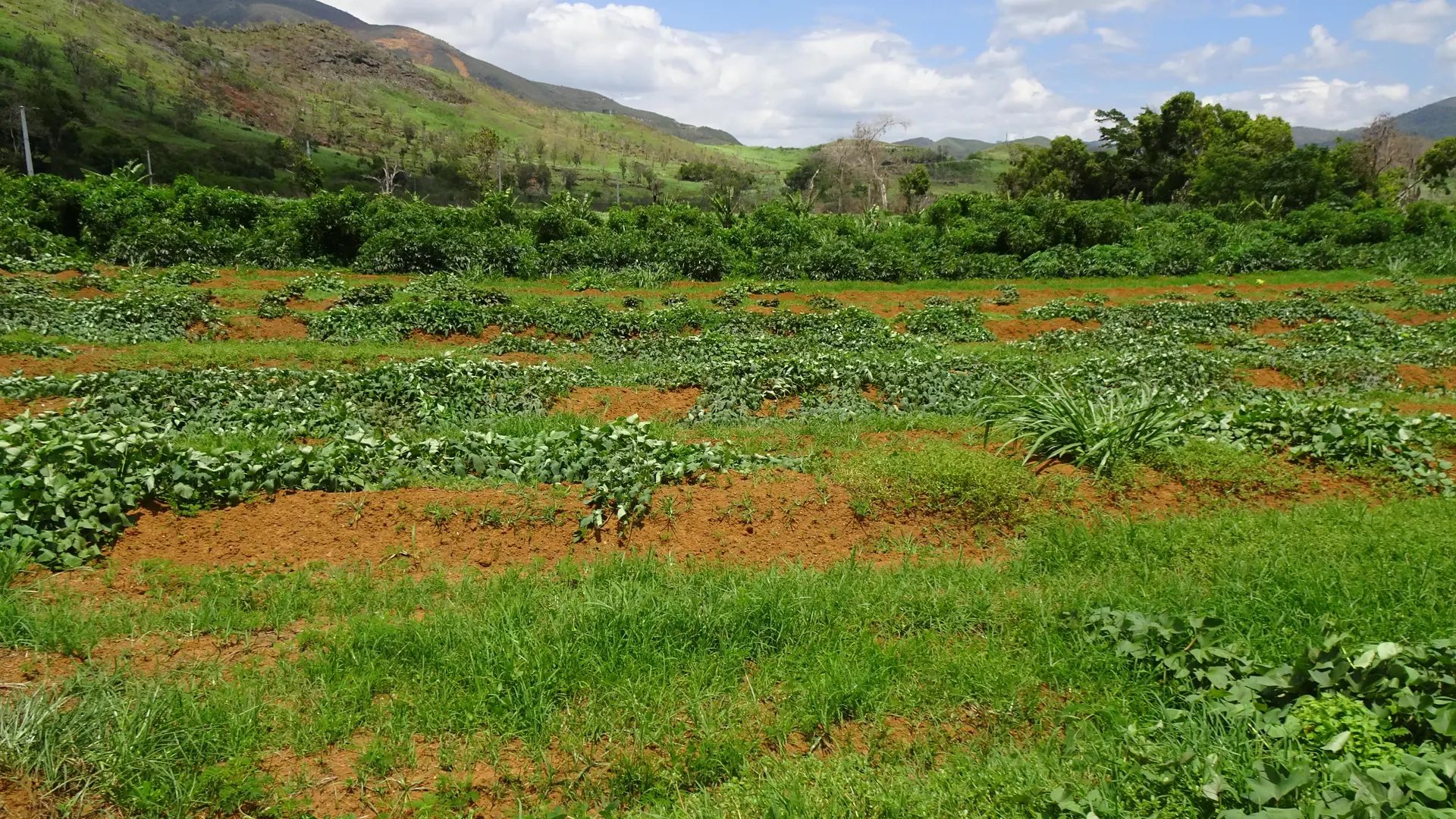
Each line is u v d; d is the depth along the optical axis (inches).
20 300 569.6
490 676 165.6
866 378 430.9
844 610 197.9
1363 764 123.6
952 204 1317.7
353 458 271.7
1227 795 122.1
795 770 143.9
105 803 132.7
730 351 545.0
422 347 570.6
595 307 685.9
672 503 252.4
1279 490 285.0
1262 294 924.6
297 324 613.6
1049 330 686.5
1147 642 173.9
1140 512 269.3
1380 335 626.5
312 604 201.5
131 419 337.7
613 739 154.8
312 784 142.0
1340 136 2269.9
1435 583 201.0
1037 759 143.0
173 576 212.2
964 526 258.2
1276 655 169.8
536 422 366.9
